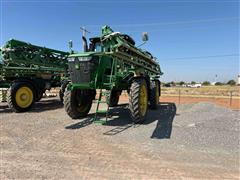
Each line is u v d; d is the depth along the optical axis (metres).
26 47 11.17
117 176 3.63
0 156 4.47
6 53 10.62
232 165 4.04
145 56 9.39
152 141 5.38
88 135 5.96
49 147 5.00
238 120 7.52
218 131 6.19
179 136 5.76
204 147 4.94
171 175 3.67
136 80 7.62
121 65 7.77
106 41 7.37
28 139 5.60
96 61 7.16
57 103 13.54
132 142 5.33
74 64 7.18
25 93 10.47
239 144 5.12
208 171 3.80
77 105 8.13
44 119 8.22
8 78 11.09
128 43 7.84
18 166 4.01
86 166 4.00
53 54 12.69
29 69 11.19
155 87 10.52
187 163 4.12
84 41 7.98
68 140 5.51
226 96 20.55
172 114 9.10
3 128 6.76
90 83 7.07
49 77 12.41
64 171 3.81
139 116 7.14
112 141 5.42
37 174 3.70
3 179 3.53
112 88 7.42
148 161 4.21
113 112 9.65
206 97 19.45
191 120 7.68
